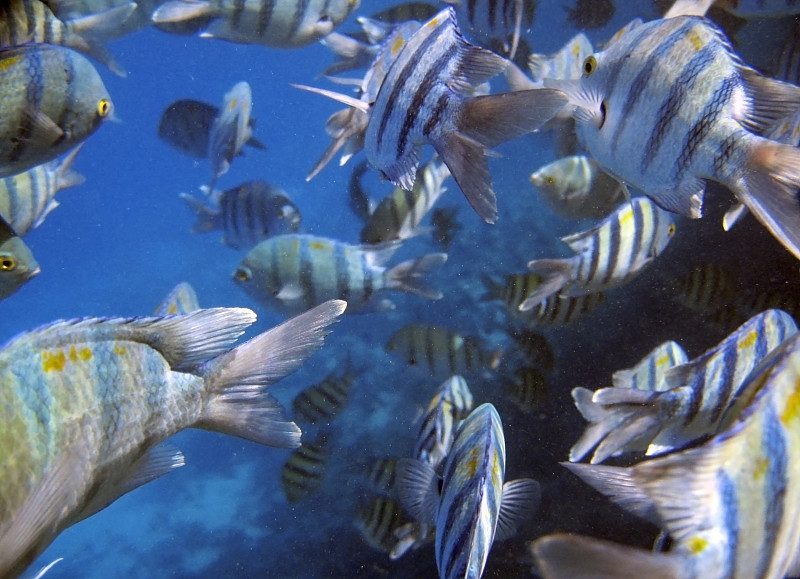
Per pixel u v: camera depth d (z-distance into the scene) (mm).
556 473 770
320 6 771
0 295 500
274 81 9000
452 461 364
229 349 324
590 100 375
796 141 485
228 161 994
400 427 1028
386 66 527
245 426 325
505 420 836
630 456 687
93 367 283
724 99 321
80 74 473
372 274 697
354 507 957
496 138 348
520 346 847
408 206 745
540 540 182
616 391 366
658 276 885
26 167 474
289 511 1036
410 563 814
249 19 766
